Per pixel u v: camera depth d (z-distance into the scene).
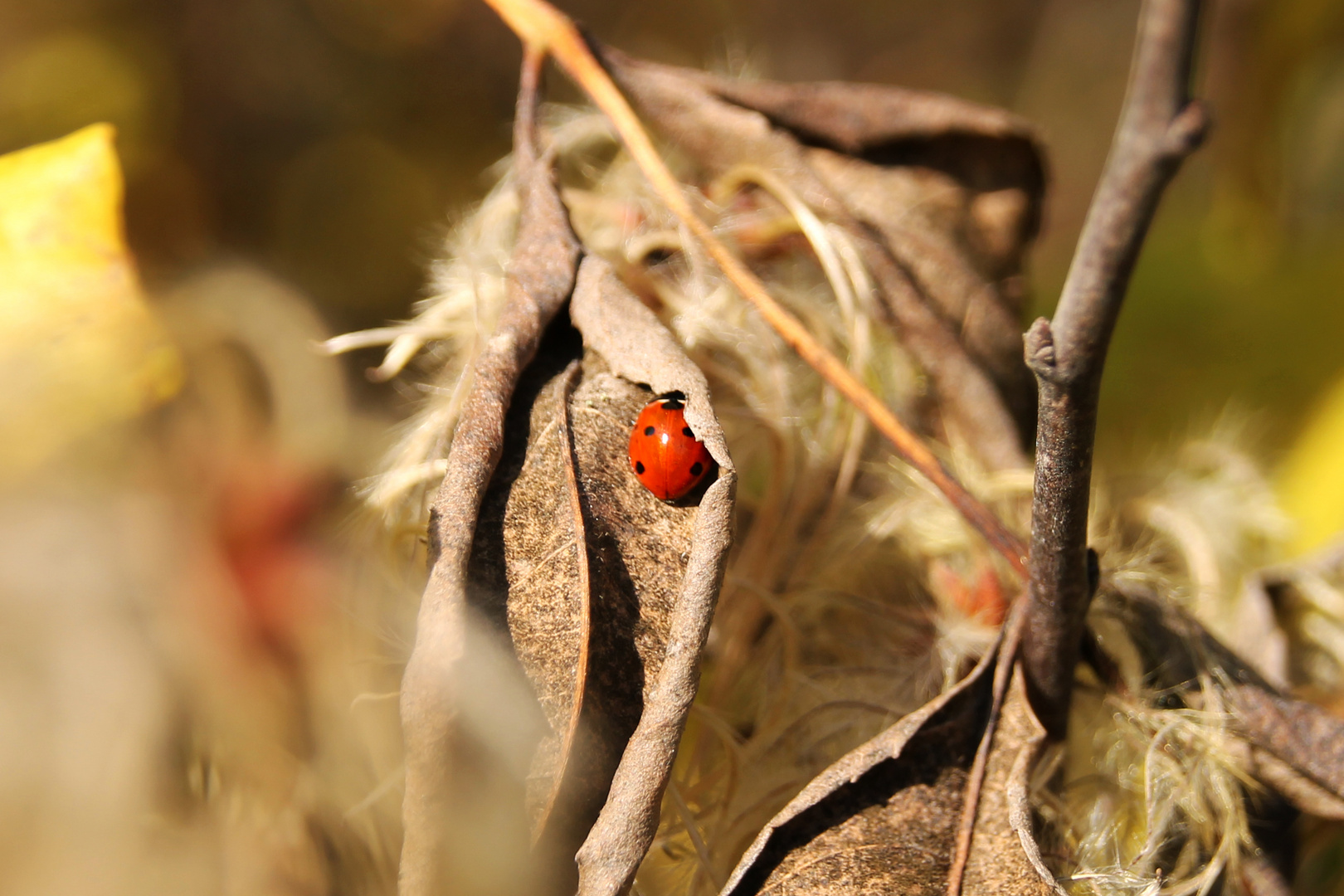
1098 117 0.91
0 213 0.35
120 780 0.33
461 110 0.86
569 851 0.32
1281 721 0.33
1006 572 0.35
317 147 0.79
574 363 0.33
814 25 0.98
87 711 0.33
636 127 0.34
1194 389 0.51
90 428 0.34
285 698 0.34
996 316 0.36
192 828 0.34
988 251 0.36
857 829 0.32
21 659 0.33
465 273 0.35
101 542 0.34
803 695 0.34
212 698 0.34
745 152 0.36
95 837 0.33
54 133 0.69
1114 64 0.91
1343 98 0.51
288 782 0.34
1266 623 0.36
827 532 0.35
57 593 0.34
